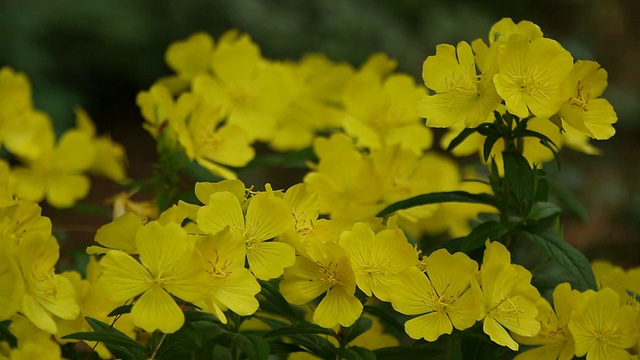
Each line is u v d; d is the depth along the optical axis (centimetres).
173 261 128
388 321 134
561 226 142
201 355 138
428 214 150
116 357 136
